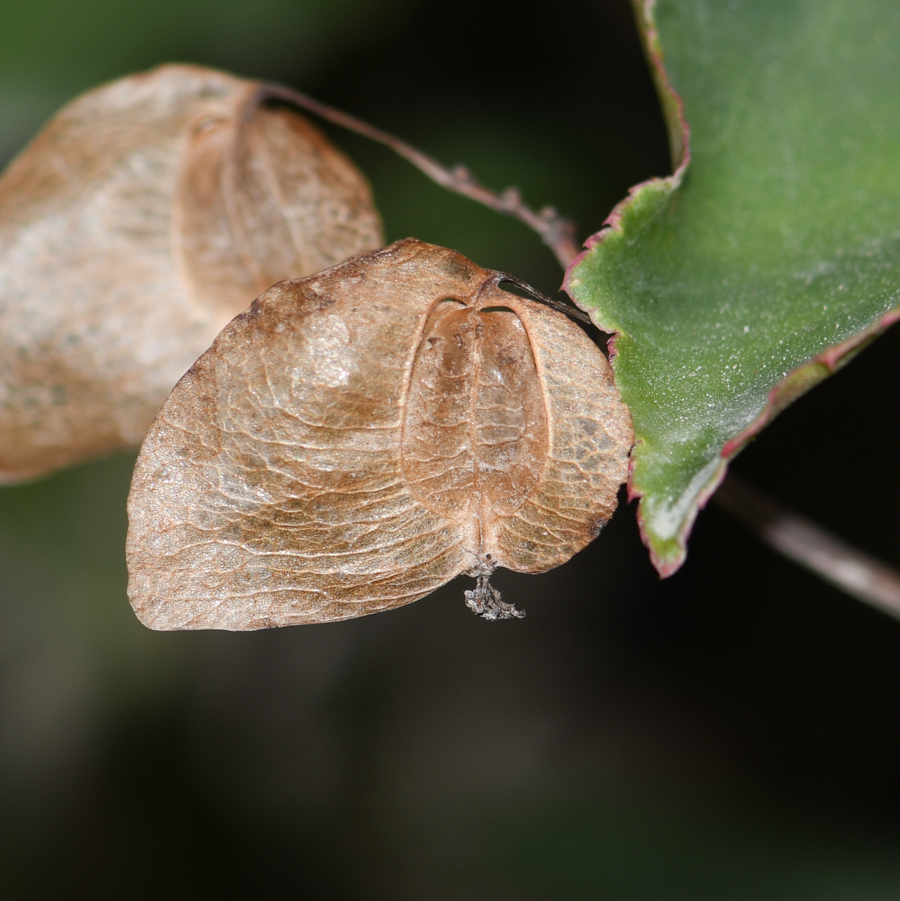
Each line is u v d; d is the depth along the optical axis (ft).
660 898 1.07
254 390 0.70
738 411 0.73
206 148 0.81
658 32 0.82
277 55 1.20
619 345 0.73
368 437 0.71
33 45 1.13
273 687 1.83
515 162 1.37
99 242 0.81
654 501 0.71
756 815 1.16
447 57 1.41
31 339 0.81
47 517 1.67
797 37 0.82
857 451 1.56
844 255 0.78
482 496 0.72
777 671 1.69
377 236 0.79
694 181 0.78
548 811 1.22
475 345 0.71
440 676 1.84
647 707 1.75
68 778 1.67
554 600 1.84
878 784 1.56
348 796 1.76
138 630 1.73
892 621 1.62
